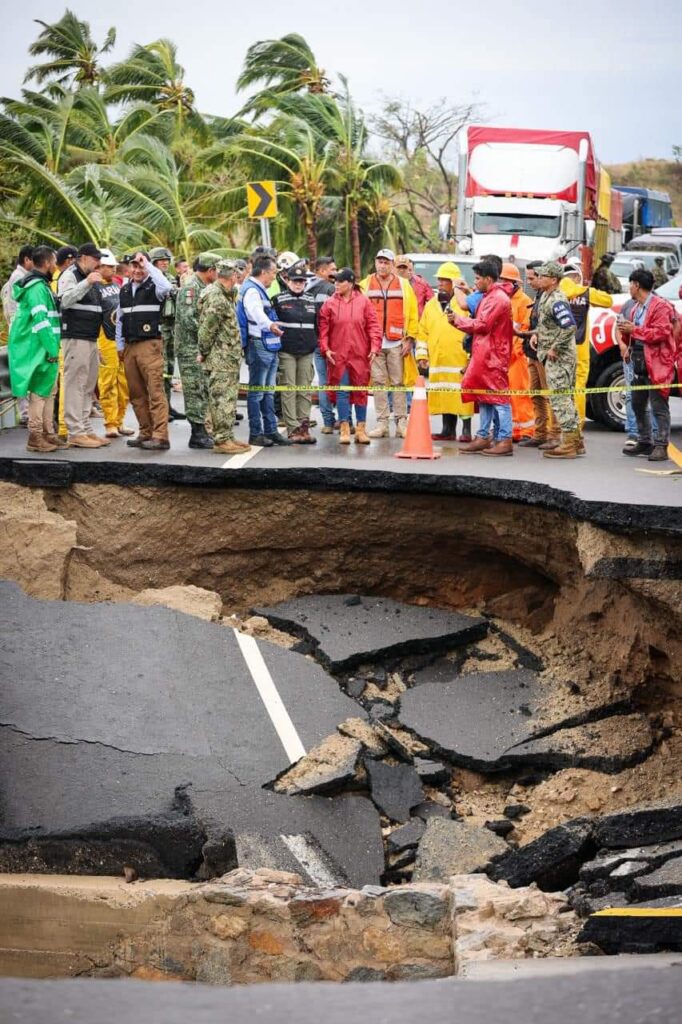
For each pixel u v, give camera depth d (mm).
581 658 10938
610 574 9984
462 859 8445
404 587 12391
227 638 10625
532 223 22906
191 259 31625
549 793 9422
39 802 8203
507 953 6340
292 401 13211
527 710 10305
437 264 18500
